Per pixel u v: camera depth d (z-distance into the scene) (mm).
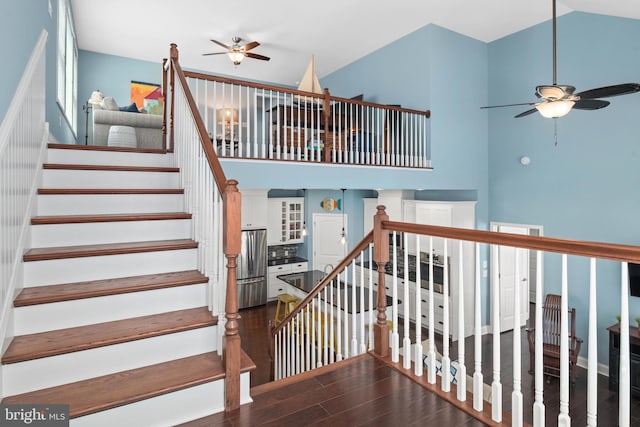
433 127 5898
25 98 2211
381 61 6801
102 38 6289
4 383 1590
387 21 5785
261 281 8320
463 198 6637
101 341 1770
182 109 3041
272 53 7039
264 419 1789
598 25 4977
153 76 7352
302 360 3549
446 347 2020
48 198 2551
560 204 5484
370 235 2572
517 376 1640
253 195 8203
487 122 6551
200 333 2047
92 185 2906
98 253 2195
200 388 1798
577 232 5289
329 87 8203
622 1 4219
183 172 2998
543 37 5672
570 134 5344
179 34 6180
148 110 7270
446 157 6051
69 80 5215
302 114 5531
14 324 1794
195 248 2508
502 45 6285
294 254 9414
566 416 1465
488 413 1824
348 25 5914
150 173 3123
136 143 5109
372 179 5262
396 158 5859
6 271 1703
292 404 1926
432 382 2117
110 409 1587
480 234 1795
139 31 6051
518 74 6035
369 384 2145
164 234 2674
